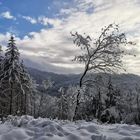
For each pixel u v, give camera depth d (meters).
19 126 8.65
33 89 61.50
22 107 51.62
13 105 47.06
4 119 10.44
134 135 7.96
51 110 51.53
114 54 18.23
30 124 8.64
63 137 7.03
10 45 43.72
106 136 7.42
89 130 8.15
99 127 9.05
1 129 7.95
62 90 48.88
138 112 40.50
